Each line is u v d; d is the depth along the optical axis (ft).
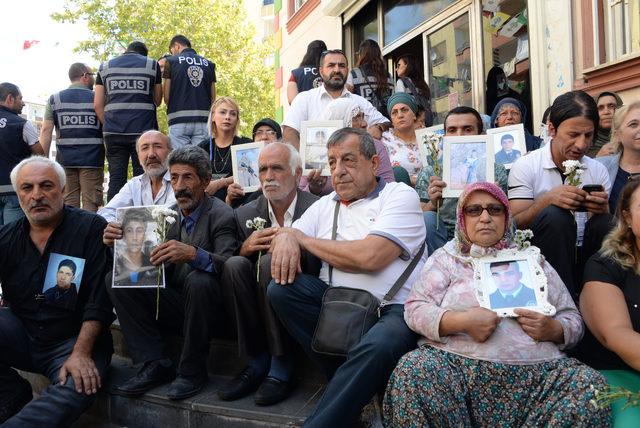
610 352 9.13
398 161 16.30
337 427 8.75
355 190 10.46
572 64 18.49
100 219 12.10
